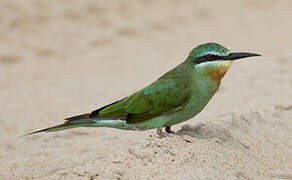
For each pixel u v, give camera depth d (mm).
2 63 20297
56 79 18453
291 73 15688
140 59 20750
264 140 10406
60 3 25516
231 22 26062
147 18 25516
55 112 14594
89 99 15672
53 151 11586
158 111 9555
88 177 8672
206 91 9484
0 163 10844
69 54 21391
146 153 8922
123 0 26844
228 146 9547
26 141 12414
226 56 9398
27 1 25000
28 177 10023
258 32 24719
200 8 27422
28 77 18766
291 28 25172
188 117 9695
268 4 28797
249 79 15508
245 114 11445
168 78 9656
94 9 25484
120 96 15773
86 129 12945
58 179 8797
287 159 9836
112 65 20047
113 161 8930
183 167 8562
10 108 15102
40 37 22703
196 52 9469
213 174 8359
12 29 23031
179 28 24859
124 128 9867
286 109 12547
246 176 8758
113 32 23719
